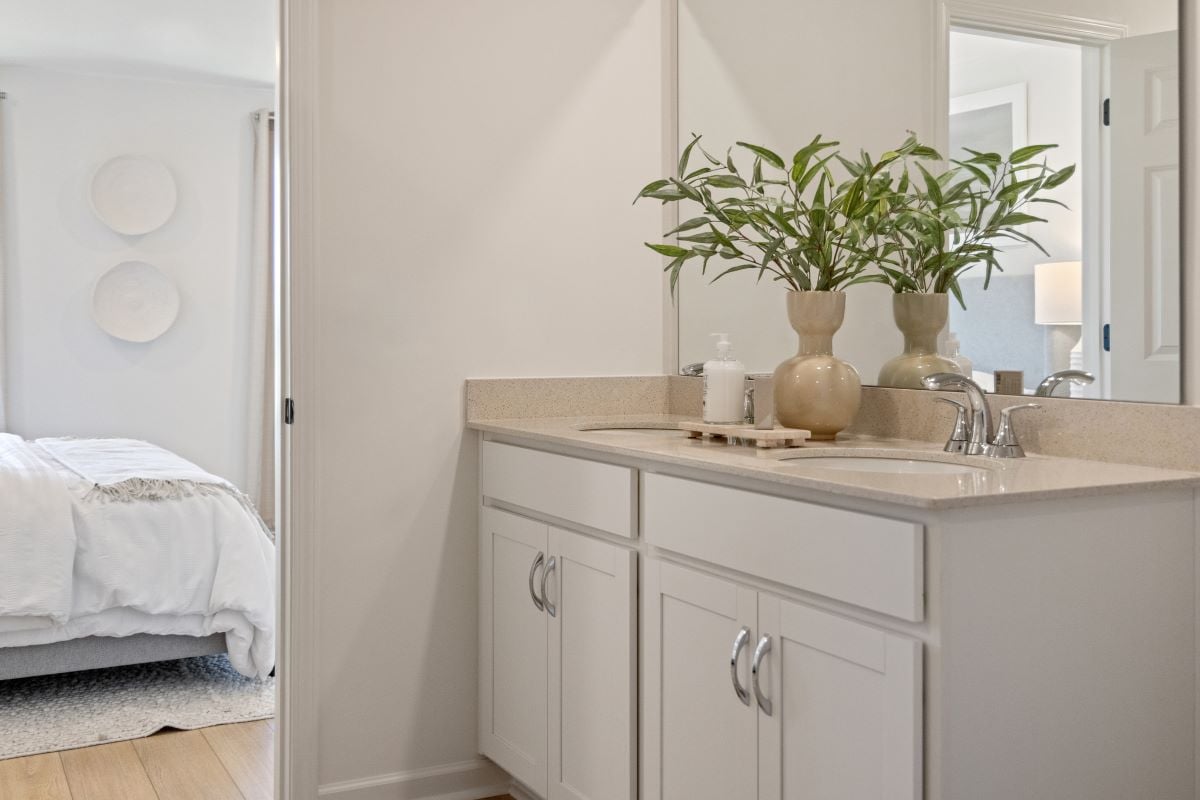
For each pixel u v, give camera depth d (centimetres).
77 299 541
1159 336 161
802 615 152
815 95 228
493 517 243
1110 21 168
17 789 256
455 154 246
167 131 559
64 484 314
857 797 143
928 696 132
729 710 169
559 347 259
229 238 573
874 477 148
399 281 242
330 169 234
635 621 195
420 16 242
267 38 482
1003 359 187
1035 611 139
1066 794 142
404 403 244
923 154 194
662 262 271
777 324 237
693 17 262
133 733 293
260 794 255
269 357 573
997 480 145
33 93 530
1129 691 147
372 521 242
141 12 445
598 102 262
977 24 191
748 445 195
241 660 328
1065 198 175
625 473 194
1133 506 147
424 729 249
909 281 205
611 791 201
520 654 233
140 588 312
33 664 308
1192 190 157
